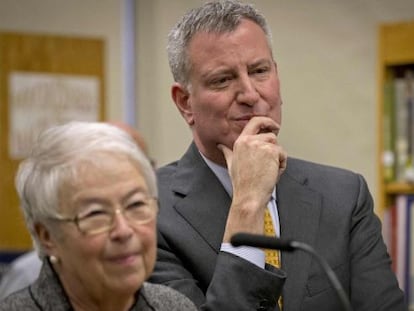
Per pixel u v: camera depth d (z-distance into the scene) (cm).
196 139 237
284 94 464
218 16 221
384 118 385
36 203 172
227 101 220
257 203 212
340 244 226
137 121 493
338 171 244
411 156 382
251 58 219
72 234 169
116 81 488
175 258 226
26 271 386
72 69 477
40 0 487
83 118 479
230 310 205
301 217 229
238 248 211
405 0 450
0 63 467
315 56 464
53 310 175
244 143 218
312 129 464
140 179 173
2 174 466
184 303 194
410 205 383
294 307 218
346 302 163
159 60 482
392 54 381
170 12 480
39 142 175
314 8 464
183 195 234
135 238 170
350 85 460
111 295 174
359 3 459
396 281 229
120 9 487
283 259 223
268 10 464
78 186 169
